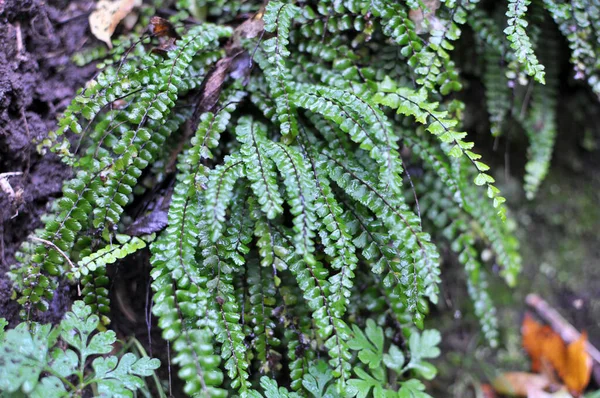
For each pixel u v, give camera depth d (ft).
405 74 1.67
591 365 1.88
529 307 1.96
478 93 1.83
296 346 1.58
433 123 1.54
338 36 1.65
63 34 1.68
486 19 1.67
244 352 1.53
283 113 1.57
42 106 1.66
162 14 1.70
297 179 1.50
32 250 1.58
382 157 1.51
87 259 1.52
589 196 1.99
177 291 1.46
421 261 1.53
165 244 1.51
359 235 1.57
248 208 1.56
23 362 1.45
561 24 1.65
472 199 1.71
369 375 1.59
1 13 1.62
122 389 1.47
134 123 1.57
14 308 1.58
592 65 1.65
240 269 1.59
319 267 1.52
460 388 1.88
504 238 1.76
